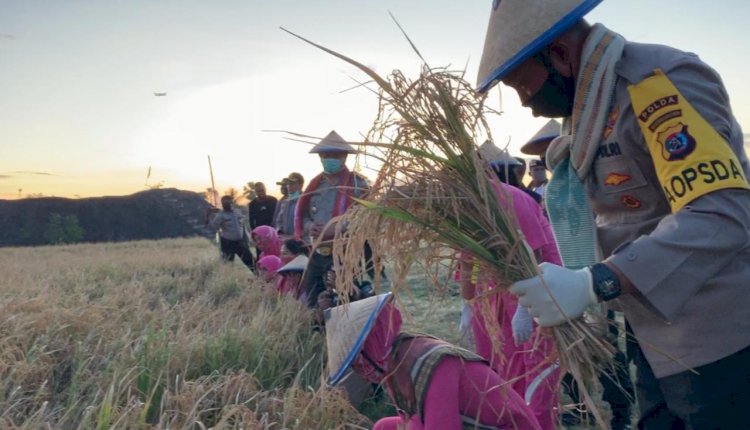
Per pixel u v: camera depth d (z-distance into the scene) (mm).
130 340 5836
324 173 7660
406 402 3201
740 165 2242
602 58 2402
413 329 3324
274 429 4453
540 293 2299
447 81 2469
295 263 8250
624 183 2469
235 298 9242
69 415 4438
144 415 4141
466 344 4094
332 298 6715
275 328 6582
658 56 2332
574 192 2602
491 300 2818
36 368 5141
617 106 2408
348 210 2650
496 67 2459
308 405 4453
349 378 5105
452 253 2553
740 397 2330
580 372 2475
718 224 2158
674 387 2439
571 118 2674
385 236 2578
